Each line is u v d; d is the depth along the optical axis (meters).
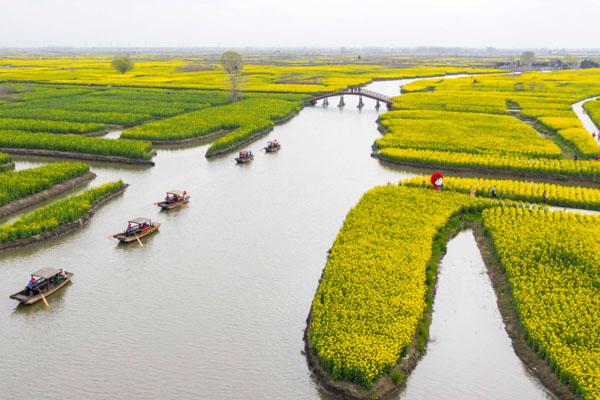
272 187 66.75
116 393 28.86
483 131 94.88
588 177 67.94
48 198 60.84
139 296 39.09
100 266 43.97
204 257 45.84
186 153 85.44
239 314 36.72
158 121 103.44
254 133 97.44
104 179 69.81
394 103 132.12
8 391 28.97
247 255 46.28
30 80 173.00
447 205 54.03
